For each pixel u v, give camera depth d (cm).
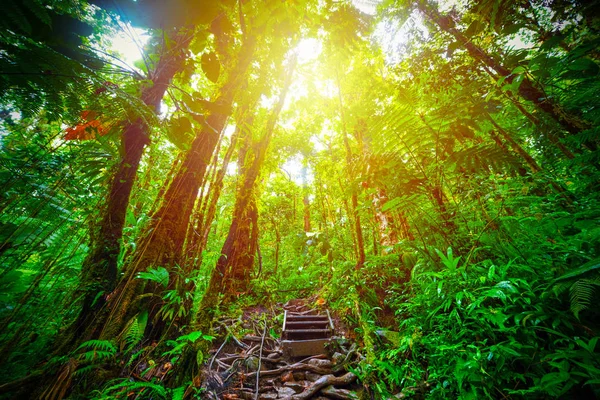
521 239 166
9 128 157
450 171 234
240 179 414
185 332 212
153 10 93
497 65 217
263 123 477
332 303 395
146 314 180
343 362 246
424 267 240
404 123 248
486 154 205
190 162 254
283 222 770
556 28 175
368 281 357
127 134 204
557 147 185
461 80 258
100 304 172
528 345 127
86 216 196
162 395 141
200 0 92
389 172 258
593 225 126
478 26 199
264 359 263
